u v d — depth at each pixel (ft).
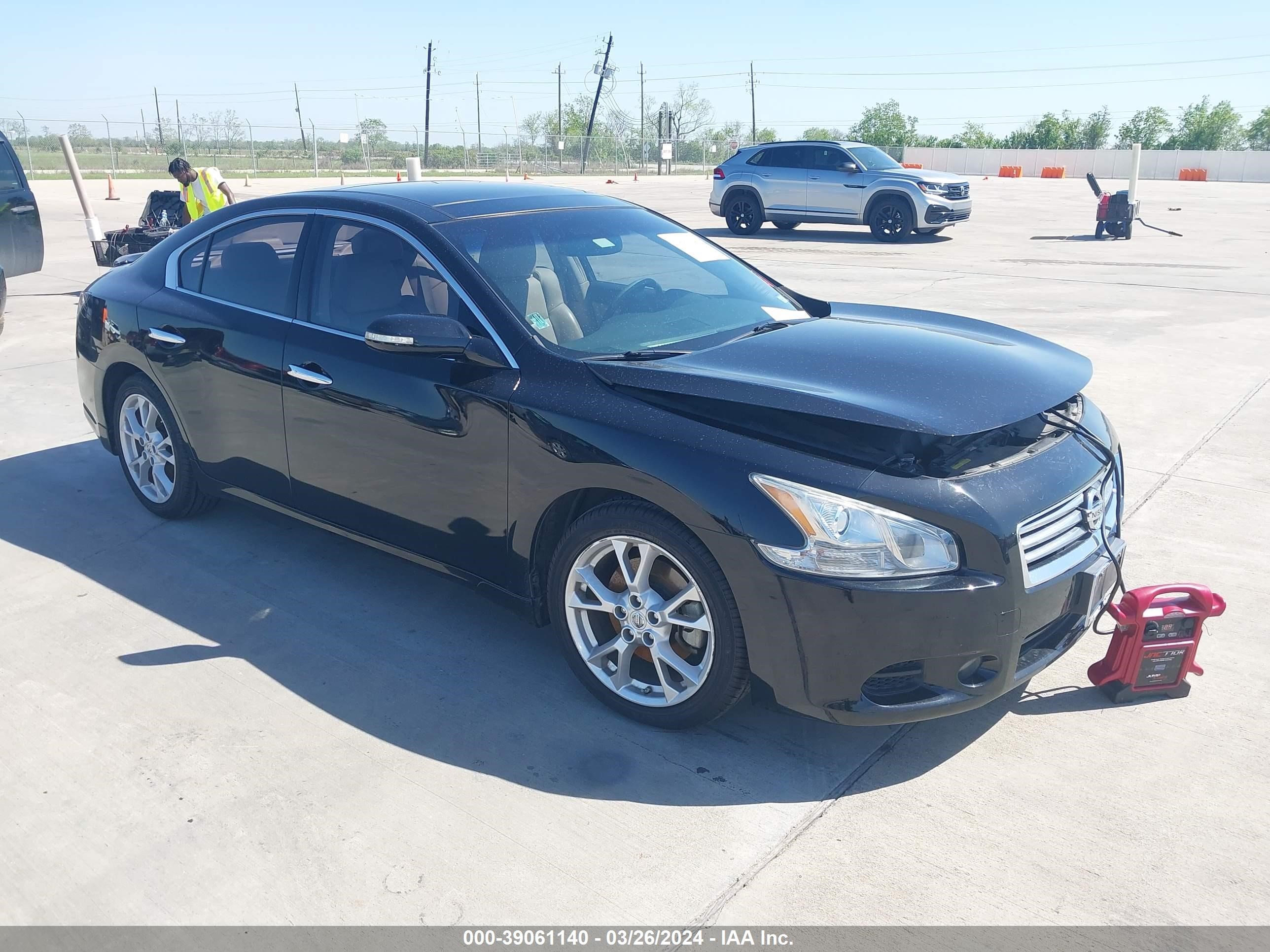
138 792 9.57
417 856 8.71
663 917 8.01
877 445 9.14
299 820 9.16
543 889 8.32
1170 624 10.74
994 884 8.33
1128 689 10.91
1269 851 8.70
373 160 194.29
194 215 32.50
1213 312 32.48
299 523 14.65
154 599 13.47
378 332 10.82
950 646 8.98
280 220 13.60
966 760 10.01
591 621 10.85
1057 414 10.65
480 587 11.64
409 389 11.48
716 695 9.82
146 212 38.50
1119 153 174.19
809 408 9.30
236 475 14.17
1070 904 8.11
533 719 10.76
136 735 10.49
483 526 11.24
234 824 9.12
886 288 37.76
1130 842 8.81
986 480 9.25
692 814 9.23
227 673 11.68
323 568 14.43
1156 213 75.77
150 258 15.51
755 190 60.70
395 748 10.24
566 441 10.21
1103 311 32.63
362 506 12.50
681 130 232.12
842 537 8.88
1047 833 8.94
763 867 8.55
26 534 15.56
